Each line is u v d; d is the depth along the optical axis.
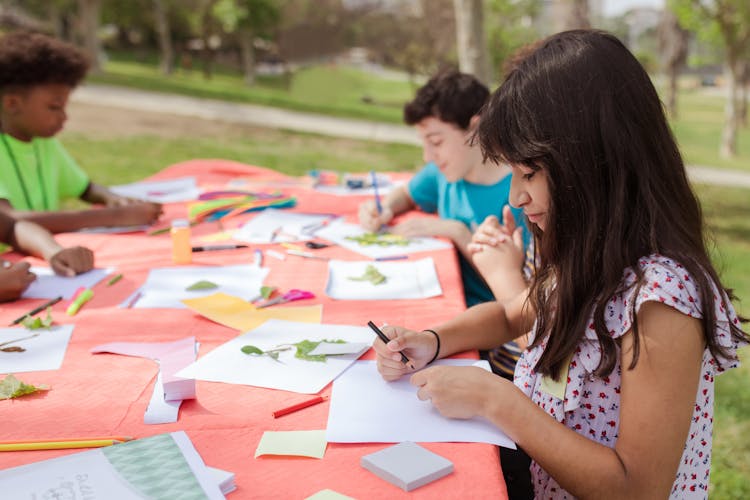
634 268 1.23
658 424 1.17
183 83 22.30
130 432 1.30
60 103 3.21
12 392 1.43
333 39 18.25
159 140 11.35
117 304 2.01
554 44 1.26
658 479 1.18
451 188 2.87
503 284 2.07
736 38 14.98
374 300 2.04
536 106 1.22
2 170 3.14
